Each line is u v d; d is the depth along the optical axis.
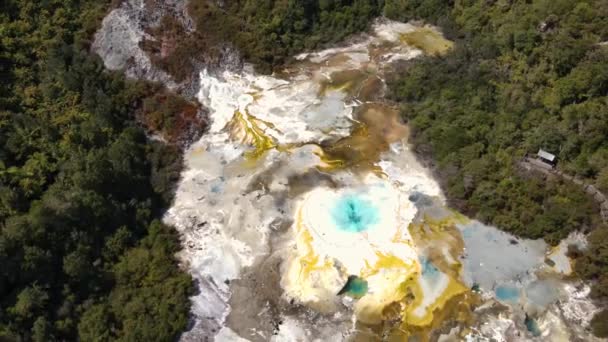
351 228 55.78
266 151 64.44
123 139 60.84
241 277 52.22
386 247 53.88
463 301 49.19
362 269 51.94
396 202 58.41
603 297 48.88
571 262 52.41
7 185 51.03
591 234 52.34
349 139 65.69
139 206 57.09
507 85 65.94
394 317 48.28
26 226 46.81
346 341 46.84
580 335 46.78
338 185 60.44
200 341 47.19
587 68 60.25
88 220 51.72
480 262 52.50
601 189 54.94
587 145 57.06
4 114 56.97
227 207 58.88
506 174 58.22
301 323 48.22
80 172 53.25
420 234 55.12
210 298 50.56
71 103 61.81
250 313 49.22
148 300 48.72
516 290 50.12
